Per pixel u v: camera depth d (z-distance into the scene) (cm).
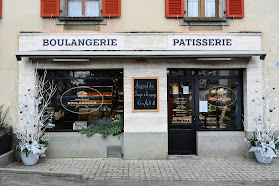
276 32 622
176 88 647
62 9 616
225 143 621
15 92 603
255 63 616
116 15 611
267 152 547
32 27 609
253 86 616
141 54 566
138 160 596
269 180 466
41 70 629
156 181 461
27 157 541
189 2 645
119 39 610
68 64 609
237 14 620
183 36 614
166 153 606
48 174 490
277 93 617
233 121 643
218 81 644
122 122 628
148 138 605
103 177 480
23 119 597
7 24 608
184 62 615
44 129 589
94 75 639
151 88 610
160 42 613
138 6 622
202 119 643
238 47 616
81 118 637
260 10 626
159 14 621
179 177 481
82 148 614
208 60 615
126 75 609
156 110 605
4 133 557
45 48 604
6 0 610
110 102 640
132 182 456
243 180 467
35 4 612
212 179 471
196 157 619
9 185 435
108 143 621
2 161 534
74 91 636
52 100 631
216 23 621
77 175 479
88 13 643
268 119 567
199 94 646
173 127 644
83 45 607
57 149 610
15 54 578
